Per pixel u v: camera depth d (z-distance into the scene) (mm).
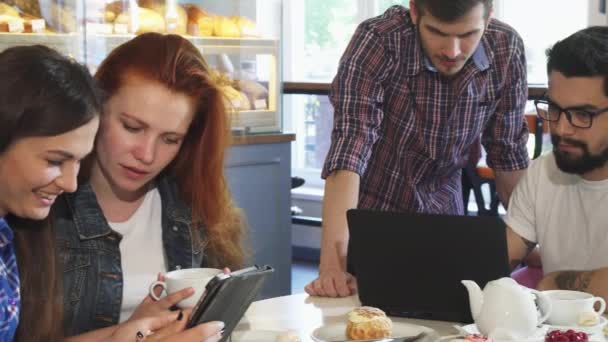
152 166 1672
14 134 1305
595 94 1829
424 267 1836
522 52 2375
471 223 1799
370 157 2408
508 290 1576
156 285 1594
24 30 3135
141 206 1829
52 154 1335
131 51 1663
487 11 2094
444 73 2178
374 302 1876
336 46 5664
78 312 1725
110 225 1786
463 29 2066
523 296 1571
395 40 2244
